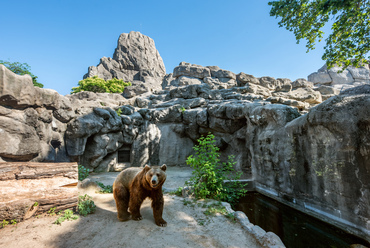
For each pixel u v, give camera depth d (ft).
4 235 11.79
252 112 34.22
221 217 16.75
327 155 19.56
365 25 27.40
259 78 77.56
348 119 17.34
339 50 30.60
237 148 44.29
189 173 43.11
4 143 26.45
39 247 10.86
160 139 52.65
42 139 32.81
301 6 31.65
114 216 15.44
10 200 13.20
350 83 84.94
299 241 16.63
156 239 12.32
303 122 22.47
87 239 11.93
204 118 48.42
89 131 39.75
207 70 82.94
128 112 49.96
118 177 15.81
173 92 60.80
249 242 12.85
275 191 27.37
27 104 30.01
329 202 19.35
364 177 16.19
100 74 148.77
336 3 25.86
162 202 14.55
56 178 15.38
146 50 180.65
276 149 27.12
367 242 15.64
